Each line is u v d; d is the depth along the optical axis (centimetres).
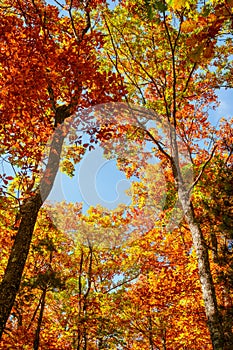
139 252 1221
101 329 1205
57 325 1273
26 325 1240
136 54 1073
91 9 980
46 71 823
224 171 823
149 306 1184
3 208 917
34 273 1259
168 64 1070
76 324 1180
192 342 1162
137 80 1124
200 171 866
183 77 1109
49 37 913
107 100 781
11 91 776
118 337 1261
